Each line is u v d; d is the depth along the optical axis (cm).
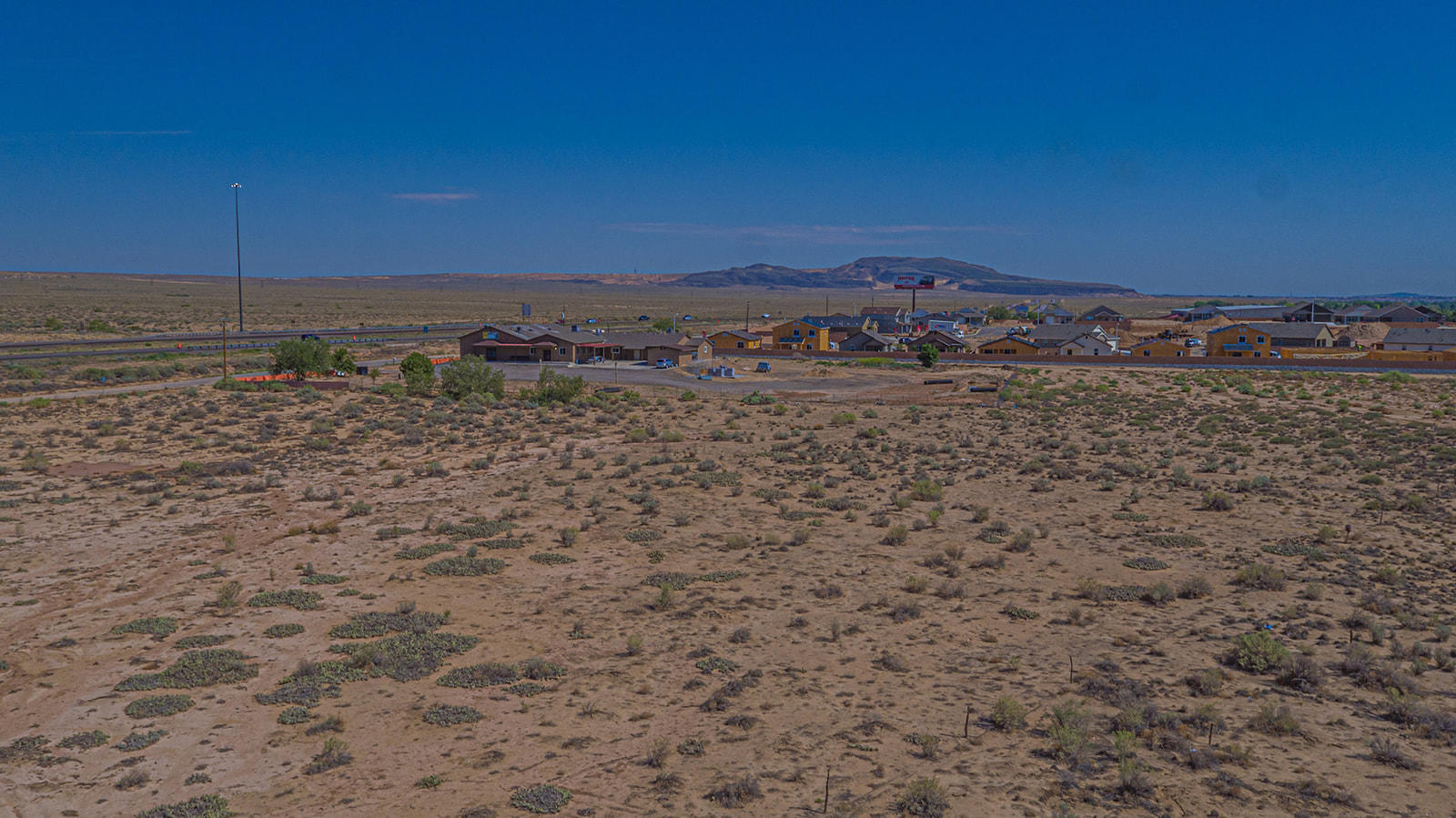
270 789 1778
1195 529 3975
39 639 2608
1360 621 2714
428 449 5969
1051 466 5475
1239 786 1756
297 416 7050
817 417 7869
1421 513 4138
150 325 19300
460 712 2119
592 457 5791
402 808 1705
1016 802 1700
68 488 4634
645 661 2480
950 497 4666
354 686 2295
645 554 3594
